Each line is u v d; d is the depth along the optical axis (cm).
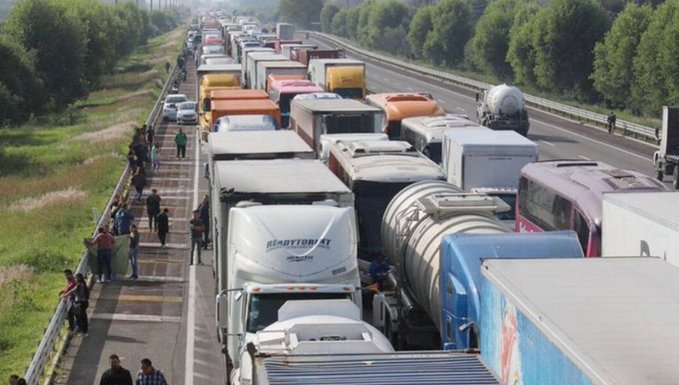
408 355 2522
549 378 2238
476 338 3681
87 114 17500
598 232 4834
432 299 4278
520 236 3984
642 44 15888
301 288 3978
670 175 9600
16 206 8812
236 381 3628
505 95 12175
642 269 2756
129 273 6238
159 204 7544
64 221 7988
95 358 4703
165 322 5272
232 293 4100
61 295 5125
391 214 5225
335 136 7481
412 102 9538
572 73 19712
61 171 10688
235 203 4619
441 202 4631
